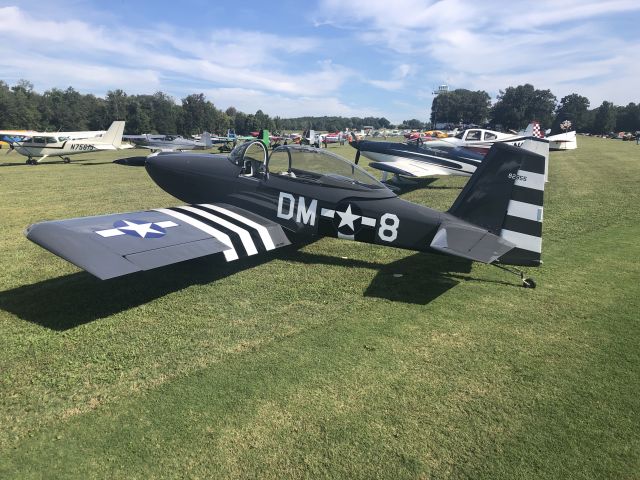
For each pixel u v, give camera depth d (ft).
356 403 9.62
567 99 455.63
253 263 19.44
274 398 9.74
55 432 8.63
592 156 85.25
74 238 13.11
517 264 16.55
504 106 441.68
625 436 8.66
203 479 7.54
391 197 18.42
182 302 14.97
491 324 13.56
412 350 11.94
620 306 14.88
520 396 9.95
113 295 15.48
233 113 508.53
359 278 17.62
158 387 10.09
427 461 8.00
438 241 14.96
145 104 358.43
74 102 329.72
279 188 19.58
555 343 12.39
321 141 131.75
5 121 272.72
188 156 22.74
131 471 7.70
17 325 13.06
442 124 463.83
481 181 16.80
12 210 31.60
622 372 10.91
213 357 11.44
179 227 16.08
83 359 11.24
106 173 58.29
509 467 7.88
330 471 7.75
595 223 26.89
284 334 12.77
